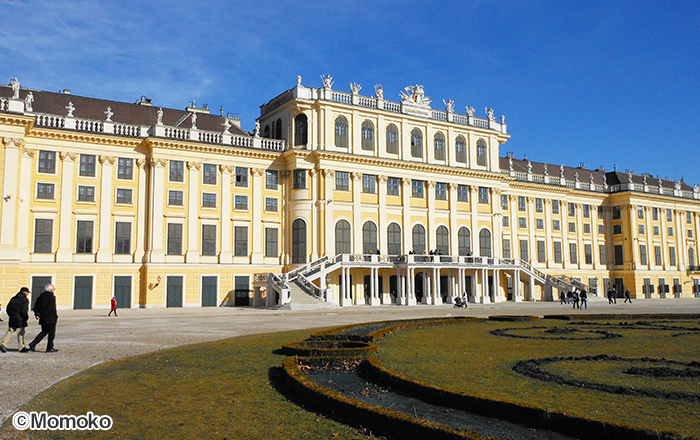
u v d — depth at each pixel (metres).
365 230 57.75
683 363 15.68
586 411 10.48
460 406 11.05
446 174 63.03
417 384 12.10
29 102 45.53
